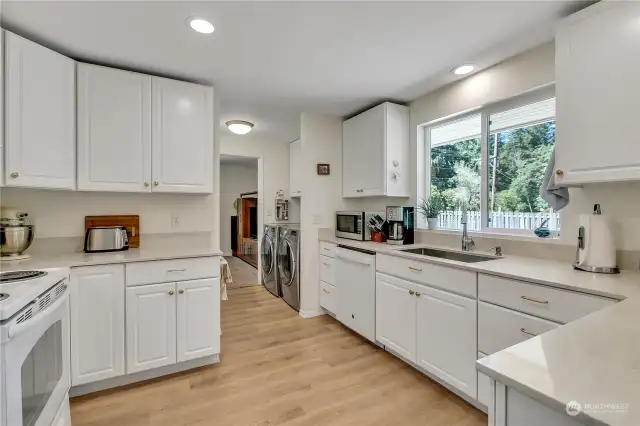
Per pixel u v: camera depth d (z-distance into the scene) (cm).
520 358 69
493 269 175
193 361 234
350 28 183
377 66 233
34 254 220
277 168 494
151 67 233
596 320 93
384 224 318
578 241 174
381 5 162
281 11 167
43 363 134
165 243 268
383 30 185
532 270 171
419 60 224
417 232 300
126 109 227
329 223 364
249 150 471
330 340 287
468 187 271
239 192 736
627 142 144
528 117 227
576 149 162
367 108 333
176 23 177
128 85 228
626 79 145
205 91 256
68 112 207
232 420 177
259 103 315
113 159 223
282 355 256
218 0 157
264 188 485
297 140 465
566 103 166
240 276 542
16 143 180
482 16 172
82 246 238
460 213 278
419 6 163
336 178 366
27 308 119
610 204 177
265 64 229
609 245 164
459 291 193
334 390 206
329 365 240
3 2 156
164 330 218
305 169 351
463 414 182
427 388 209
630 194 170
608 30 150
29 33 187
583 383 58
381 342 259
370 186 318
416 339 224
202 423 174
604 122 152
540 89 211
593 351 71
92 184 217
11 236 195
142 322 211
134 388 207
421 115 299
